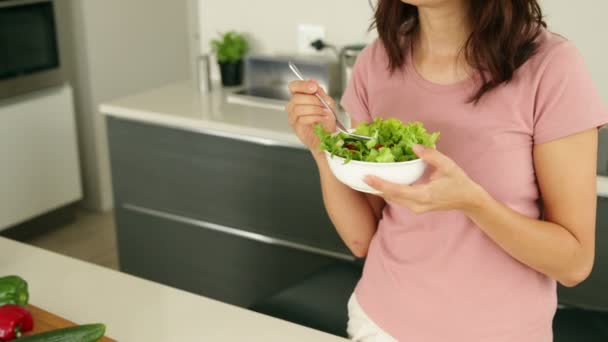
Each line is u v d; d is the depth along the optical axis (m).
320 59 2.68
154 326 1.21
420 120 1.18
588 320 1.73
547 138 1.05
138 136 2.66
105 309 1.26
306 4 2.78
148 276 2.86
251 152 2.41
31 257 1.47
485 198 0.98
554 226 1.06
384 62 1.25
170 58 4.25
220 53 2.89
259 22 2.92
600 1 2.23
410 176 0.98
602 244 1.93
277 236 2.47
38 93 3.46
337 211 1.32
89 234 3.71
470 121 1.12
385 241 1.24
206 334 1.18
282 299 1.80
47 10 3.42
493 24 1.06
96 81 3.78
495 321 1.13
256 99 2.64
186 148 2.56
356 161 0.97
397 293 1.20
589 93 1.04
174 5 4.20
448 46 1.14
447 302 1.15
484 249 1.12
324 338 1.17
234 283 2.64
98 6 3.71
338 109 2.48
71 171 3.67
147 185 2.71
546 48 1.07
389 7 1.19
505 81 1.08
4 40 3.23
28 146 3.43
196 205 2.62
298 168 2.34
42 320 1.19
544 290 1.14
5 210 3.38
